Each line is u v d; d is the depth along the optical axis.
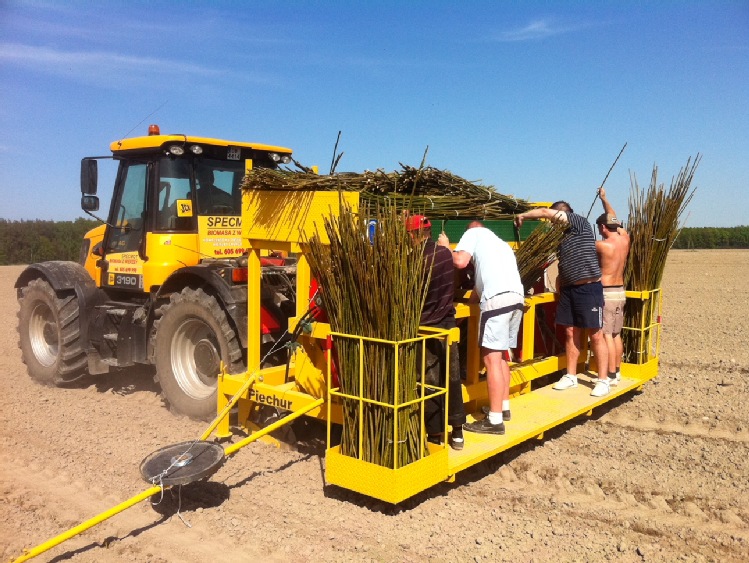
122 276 6.94
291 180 4.84
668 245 7.05
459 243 5.01
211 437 5.66
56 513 4.28
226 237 6.90
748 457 5.23
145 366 8.05
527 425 5.15
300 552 3.73
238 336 5.73
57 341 7.46
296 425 5.35
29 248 30.70
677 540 3.91
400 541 3.84
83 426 6.04
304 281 4.91
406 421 3.97
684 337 10.41
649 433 5.84
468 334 5.46
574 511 4.30
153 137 6.44
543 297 6.41
